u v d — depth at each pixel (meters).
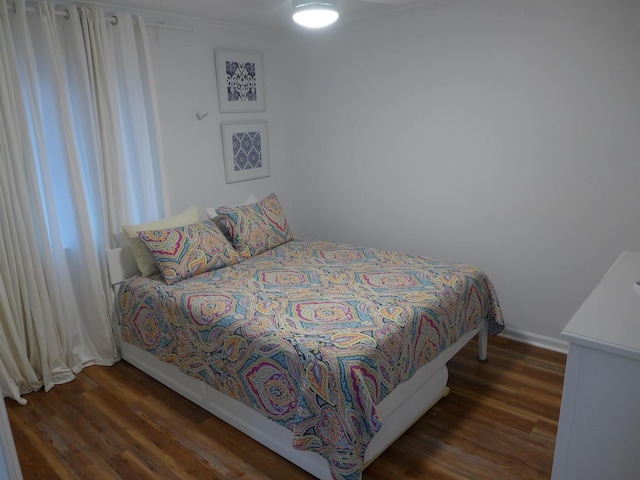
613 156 2.65
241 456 2.16
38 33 2.62
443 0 3.07
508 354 3.04
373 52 3.55
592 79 2.64
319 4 2.23
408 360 2.11
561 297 3.02
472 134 3.18
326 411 1.83
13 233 2.54
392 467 2.07
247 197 3.98
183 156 3.56
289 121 4.32
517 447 2.17
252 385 2.14
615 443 1.26
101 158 2.92
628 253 1.95
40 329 2.69
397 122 3.55
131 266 3.03
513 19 2.85
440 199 3.45
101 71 2.84
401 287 2.52
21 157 2.56
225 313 2.30
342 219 4.15
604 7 2.53
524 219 3.07
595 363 1.23
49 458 2.18
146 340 2.77
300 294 2.49
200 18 3.42
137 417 2.48
